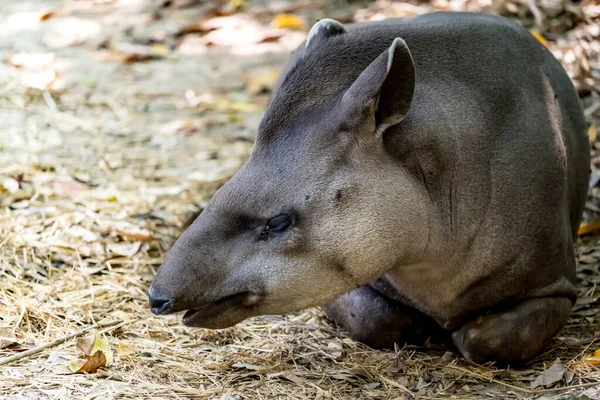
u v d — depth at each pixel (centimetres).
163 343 841
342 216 719
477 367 809
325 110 726
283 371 793
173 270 711
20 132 1273
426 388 778
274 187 713
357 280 740
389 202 729
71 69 1499
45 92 1404
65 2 1798
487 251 792
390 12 1579
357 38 762
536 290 820
